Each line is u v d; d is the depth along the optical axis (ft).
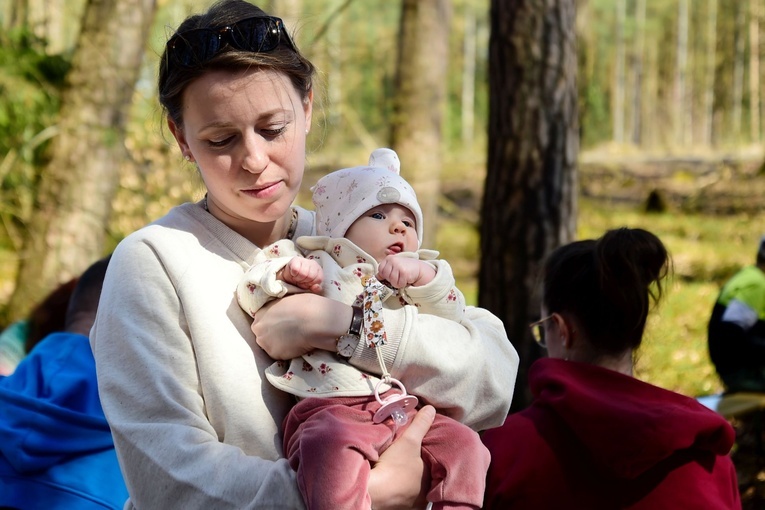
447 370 5.29
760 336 18.92
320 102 6.31
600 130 145.38
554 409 7.43
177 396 5.09
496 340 5.84
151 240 5.34
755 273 19.31
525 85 16.35
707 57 160.76
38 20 33.42
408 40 32.96
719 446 7.22
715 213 62.08
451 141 133.28
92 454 7.88
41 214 24.53
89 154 24.48
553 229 16.29
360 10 84.53
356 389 5.19
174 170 27.04
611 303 7.85
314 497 4.81
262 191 5.22
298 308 5.24
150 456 4.95
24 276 24.45
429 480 5.25
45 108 26.76
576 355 8.09
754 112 133.80
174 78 5.14
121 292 5.27
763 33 134.00
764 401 17.83
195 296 5.22
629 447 6.98
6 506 7.59
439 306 5.54
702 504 7.11
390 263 5.45
